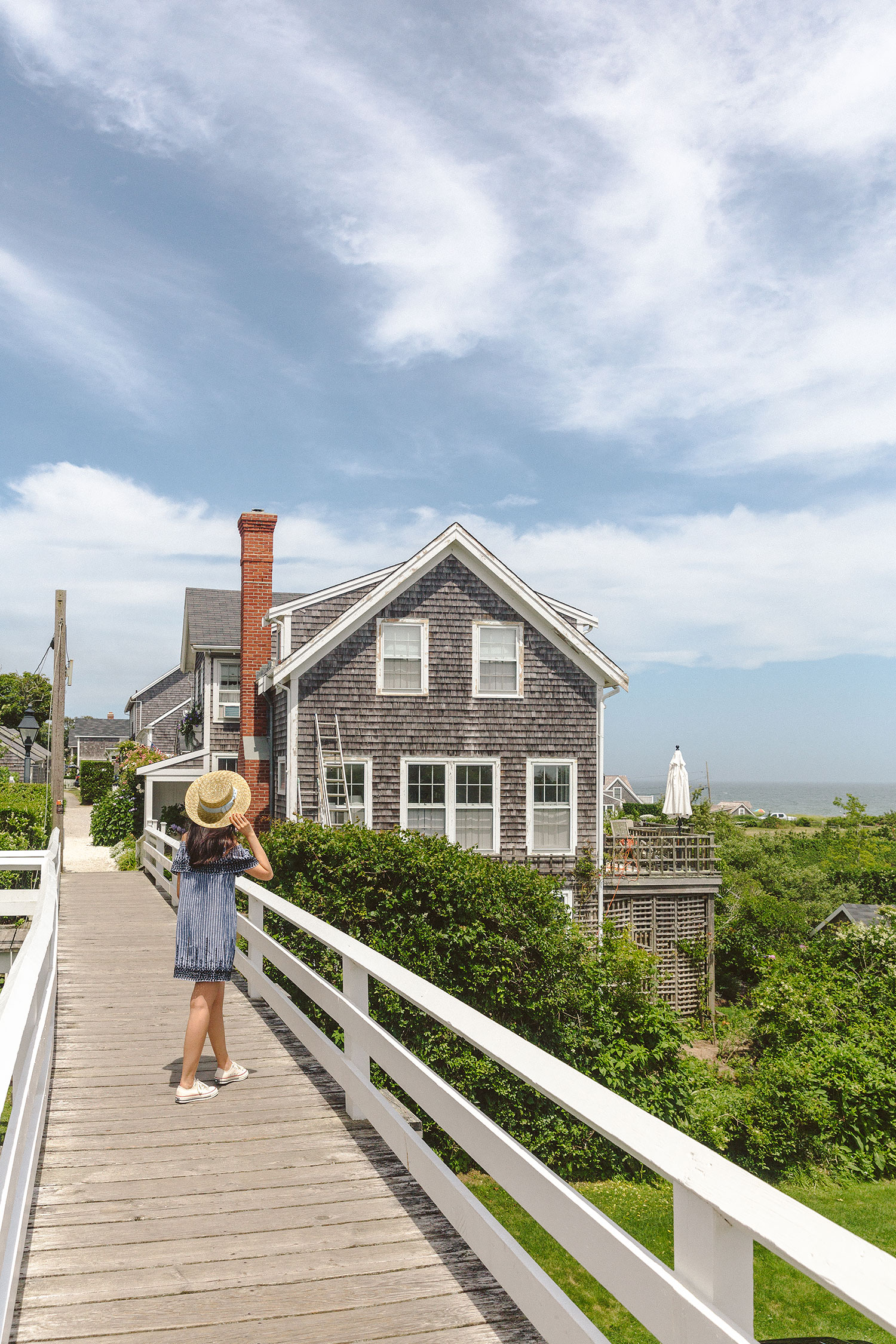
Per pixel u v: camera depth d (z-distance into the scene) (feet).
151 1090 18.85
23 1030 9.96
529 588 62.39
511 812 62.18
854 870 132.67
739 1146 45.78
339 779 59.36
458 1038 40.60
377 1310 10.85
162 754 119.14
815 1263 5.10
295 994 37.81
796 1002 55.31
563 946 44.04
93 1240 12.53
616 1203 37.91
